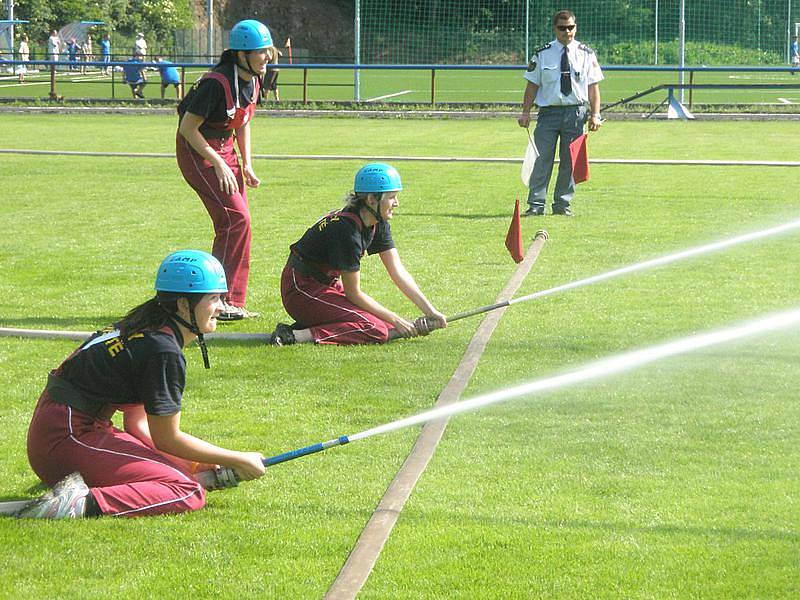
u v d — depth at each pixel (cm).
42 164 1922
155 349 476
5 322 845
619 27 4694
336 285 786
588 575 425
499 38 5100
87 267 1055
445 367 715
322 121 2934
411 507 489
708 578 422
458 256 1096
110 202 1486
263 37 839
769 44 4578
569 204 1360
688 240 1170
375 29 5275
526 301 892
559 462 543
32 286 974
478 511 484
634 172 1780
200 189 855
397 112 3056
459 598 409
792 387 659
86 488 482
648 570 428
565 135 1353
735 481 516
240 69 847
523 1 4959
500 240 1188
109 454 491
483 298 909
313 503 499
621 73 4809
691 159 1973
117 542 459
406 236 1218
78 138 2412
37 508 477
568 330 800
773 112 2945
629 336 779
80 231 1259
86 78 4562
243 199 870
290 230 1269
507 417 612
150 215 1374
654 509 484
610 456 550
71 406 492
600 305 874
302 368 718
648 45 4566
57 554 448
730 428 589
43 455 495
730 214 1341
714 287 934
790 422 598
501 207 1436
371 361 731
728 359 718
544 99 1340
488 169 1861
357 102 3189
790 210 1366
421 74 5072
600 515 479
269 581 426
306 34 6331
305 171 1827
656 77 4288
